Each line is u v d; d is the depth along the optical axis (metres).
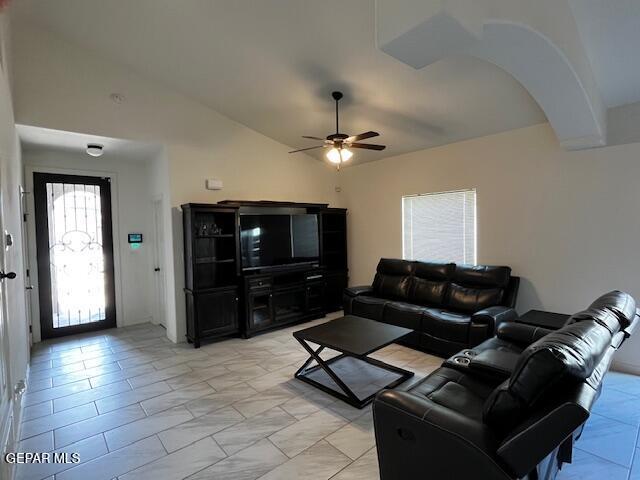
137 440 2.39
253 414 2.69
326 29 3.04
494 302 3.85
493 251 4.24
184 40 3.51
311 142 5.41
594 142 3.30
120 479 2.03
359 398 2.92
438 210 4.80
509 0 1.85
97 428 2.54
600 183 3.41
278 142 5.47
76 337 4.66
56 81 3.62
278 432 2.46
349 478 2.00
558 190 3.69
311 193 5.89
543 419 1.32
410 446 1.67
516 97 3.46
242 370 3.53
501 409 1.49
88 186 4.90
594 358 1.51
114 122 3.97
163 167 4.50
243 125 5.06
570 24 2.45
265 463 2.14
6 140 2.53
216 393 3.04
